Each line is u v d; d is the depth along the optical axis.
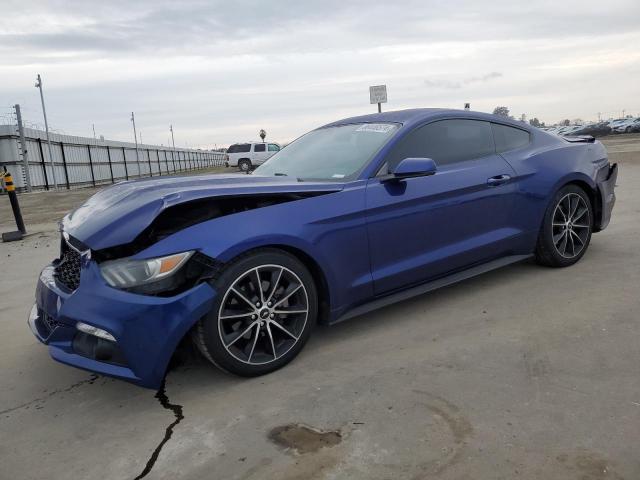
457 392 2.66
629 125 56.91
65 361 2.79
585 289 4.04
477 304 3.90
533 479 1.98
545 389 2.63
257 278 2.89
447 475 2.04
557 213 4.50
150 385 2.66
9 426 2.68
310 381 2.90
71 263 2.99
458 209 3.77
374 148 3.59
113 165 50.69
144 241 2.78
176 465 2.24
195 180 3.29
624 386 2.61
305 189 3.14
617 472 2.00
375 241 3.35
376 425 2.42
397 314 3.82
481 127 4.18
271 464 2.19
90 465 2.30
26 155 33.84
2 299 5.10
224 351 2.81
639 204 7.82
